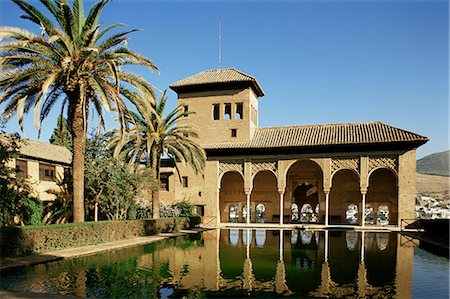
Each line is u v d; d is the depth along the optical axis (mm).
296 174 40125
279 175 35844
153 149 26125
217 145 38219
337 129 36656
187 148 27844
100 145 25469
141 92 17375
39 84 15461
